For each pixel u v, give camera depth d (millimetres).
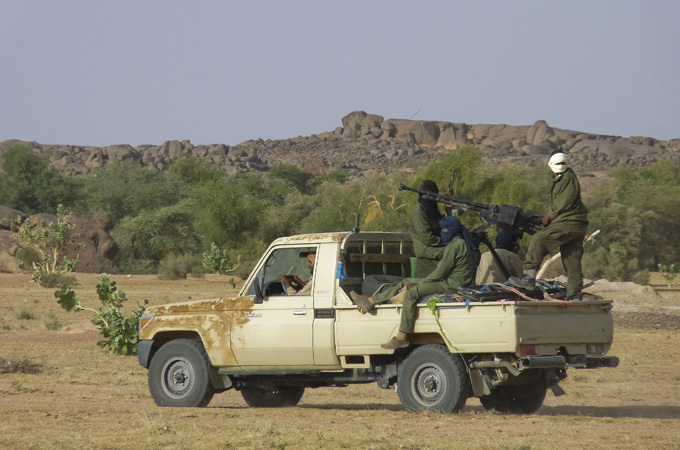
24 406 37688
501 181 183625
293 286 37000
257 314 35969
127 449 26344
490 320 31391
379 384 35000
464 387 32562
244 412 35812
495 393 37812
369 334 33781
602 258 196250
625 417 34781
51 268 174000
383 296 33781
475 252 34125
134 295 139000
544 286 34938
